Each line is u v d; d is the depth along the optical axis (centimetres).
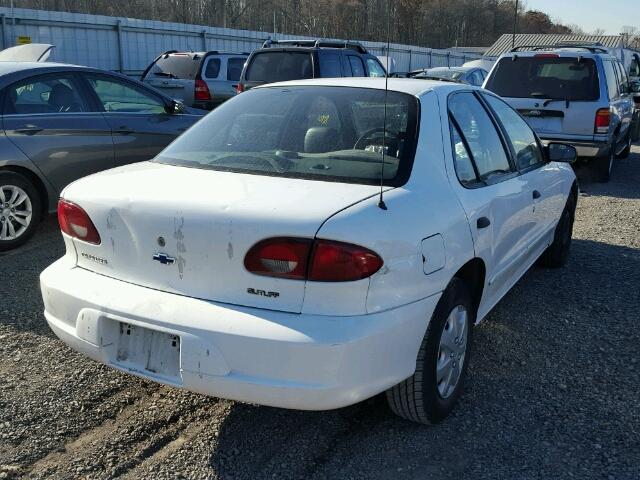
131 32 2011
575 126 932
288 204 261
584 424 322
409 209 280
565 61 936
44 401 330
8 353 380
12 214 577
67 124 607
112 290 281
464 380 338
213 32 2255
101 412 324
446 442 306
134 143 662
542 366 384
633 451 300
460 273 335
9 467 279
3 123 567
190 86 1441
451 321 314
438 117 339
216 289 262
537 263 569
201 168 320
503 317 456
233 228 254
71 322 291
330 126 336
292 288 251
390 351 265
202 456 292
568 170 545
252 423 319
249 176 302
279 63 1109
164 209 268
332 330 247
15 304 454
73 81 626
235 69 1477
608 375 374
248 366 251
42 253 574
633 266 581
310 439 307
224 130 354
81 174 624
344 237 248
